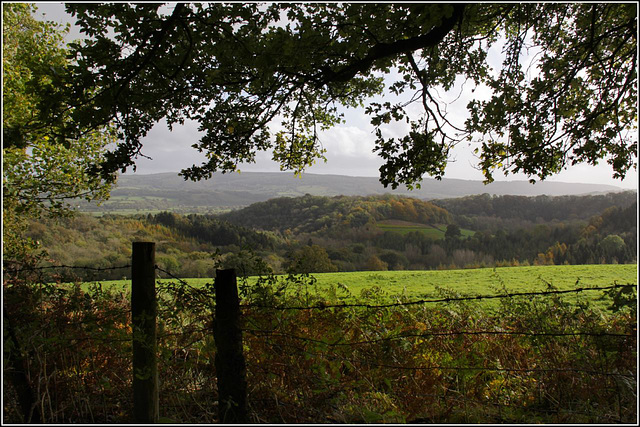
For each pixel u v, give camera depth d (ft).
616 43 23.47
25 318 13.07
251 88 21.86
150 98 18.40
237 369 11.64
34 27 38.27
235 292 11.84
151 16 15.37
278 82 21.07
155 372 12.09
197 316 13.69
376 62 19.88
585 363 14.94
